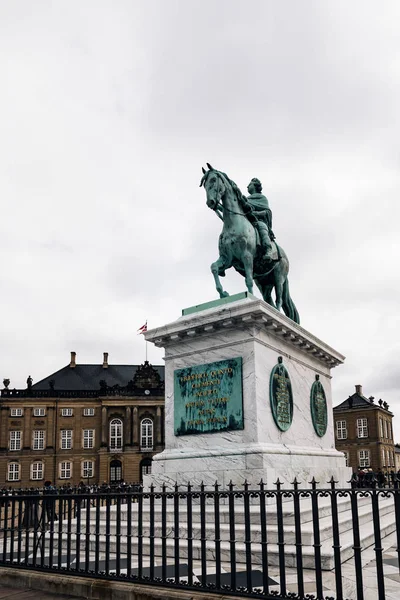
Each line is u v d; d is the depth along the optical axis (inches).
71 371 2915.8
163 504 190.5
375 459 2687.0
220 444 319.6
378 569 151.9
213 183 363.6
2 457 2554.1
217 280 373.7
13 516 240.1
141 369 2751.0
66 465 2608.3
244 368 321.4
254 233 378.3
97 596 194.5
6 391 2628.0
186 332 346.6
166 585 183.9
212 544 239.6
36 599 197.6
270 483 291.0
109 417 2659.9
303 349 383.6
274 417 324.2
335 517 160.4
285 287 439.2
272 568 215.6
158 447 2628.0
